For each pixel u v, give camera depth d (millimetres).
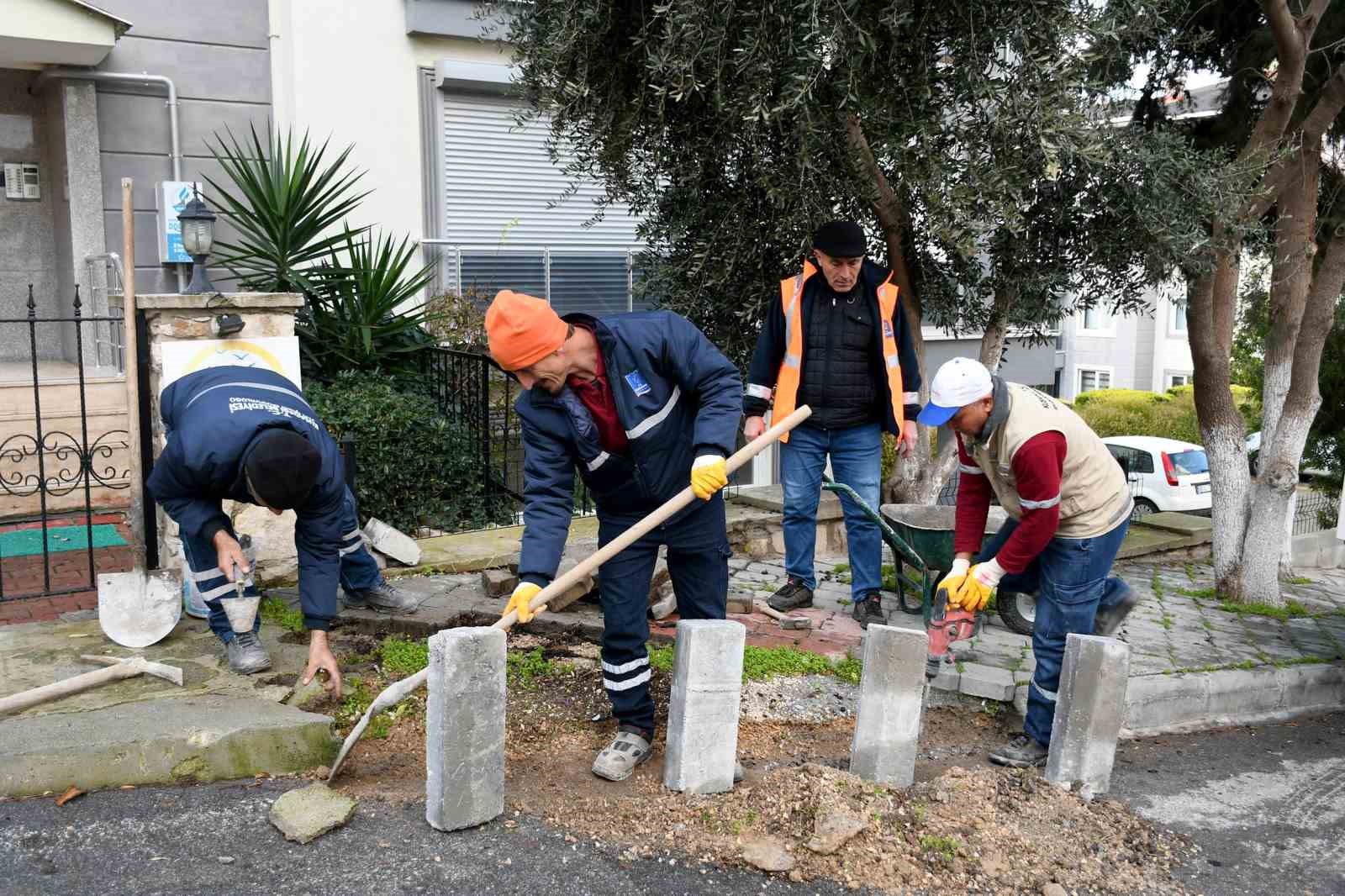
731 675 3676
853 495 5164
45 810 3340
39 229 9250
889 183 5965
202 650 4535
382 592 5145
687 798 3637
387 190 9312
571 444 3627
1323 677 5504
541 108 6133
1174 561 8164
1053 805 3793
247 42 8859
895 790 3807
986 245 6289
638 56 5680
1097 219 6082
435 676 3291
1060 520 4016
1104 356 28750
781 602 5809
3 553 6312
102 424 7316
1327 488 13852
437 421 7273
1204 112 7613
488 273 9828
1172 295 7000
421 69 9328
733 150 5961
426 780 3742
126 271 4637
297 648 4637
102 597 4488
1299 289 7082
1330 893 3457
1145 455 14445
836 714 4676
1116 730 4008
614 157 6082
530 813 3521
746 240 6227
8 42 7562
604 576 3822
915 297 6617
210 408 3867
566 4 5496
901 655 3812
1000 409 3844
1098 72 6473
